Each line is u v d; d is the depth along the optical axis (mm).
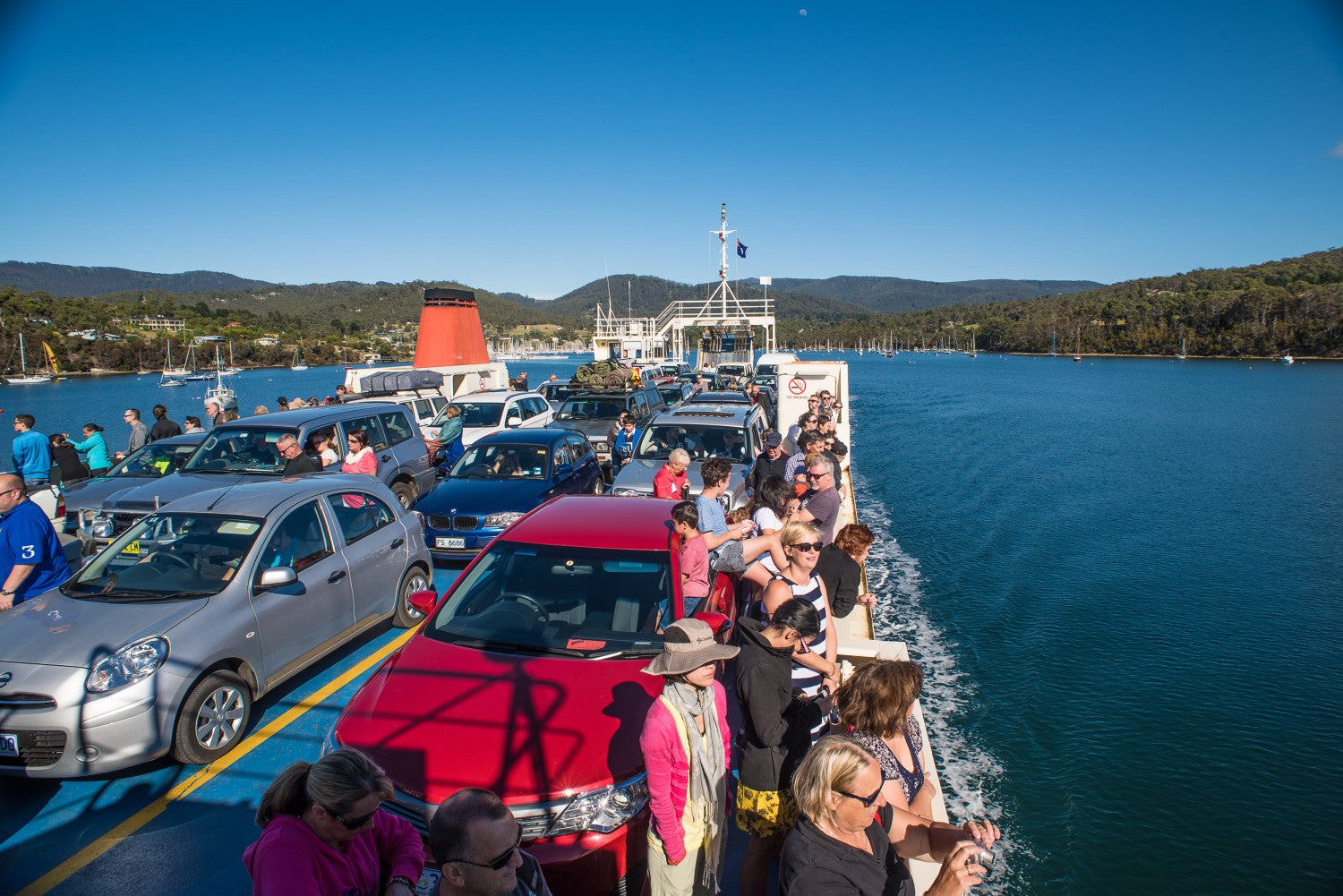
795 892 2504
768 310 41062
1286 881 6766
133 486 9289
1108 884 6648
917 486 25172
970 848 2459
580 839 3334
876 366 151750
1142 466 30156
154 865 3893
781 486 6781
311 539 5977
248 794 4520
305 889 2164
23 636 4590
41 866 3869
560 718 3732
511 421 15578
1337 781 8258
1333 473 28875
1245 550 17688
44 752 4270
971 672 10711
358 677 6117
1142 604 13773
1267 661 11367
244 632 5051
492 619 4531
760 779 3188
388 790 2371
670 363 42312
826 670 4043
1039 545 17625
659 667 2945
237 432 9766
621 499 5984
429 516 9125
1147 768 8414
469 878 2209
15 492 5594
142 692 4422
